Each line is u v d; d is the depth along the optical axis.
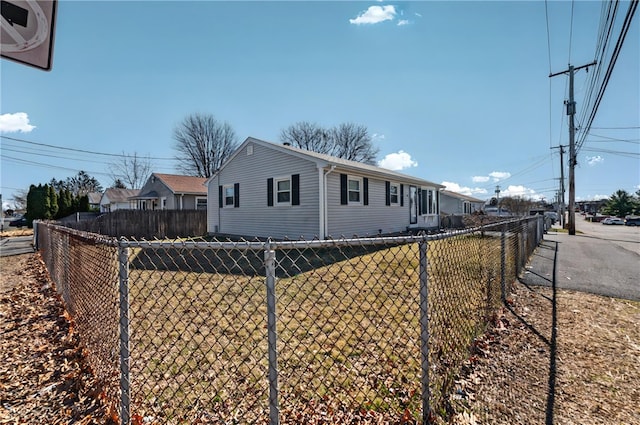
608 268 7.14
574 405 2.18
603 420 2.03
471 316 3.34
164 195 23.20
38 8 1.31
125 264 1.90
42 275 6.89
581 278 6.08
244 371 2.60
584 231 22.66
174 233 16.06
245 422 2.01
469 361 2.74
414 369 2.57
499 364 2.74
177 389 2.35
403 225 15.61
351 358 2.78
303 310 3.92
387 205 14.23
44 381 2.56
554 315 3.98
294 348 2.97
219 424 1.99
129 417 1.89
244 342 3.07
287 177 11.60
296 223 11.34
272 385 1.73
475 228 3.28
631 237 16.34
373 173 12.62
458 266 3.17
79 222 13.14
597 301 4.58
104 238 2.38
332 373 2.54
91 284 2.94
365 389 2.33
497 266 4.53
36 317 4.14
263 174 12.52
